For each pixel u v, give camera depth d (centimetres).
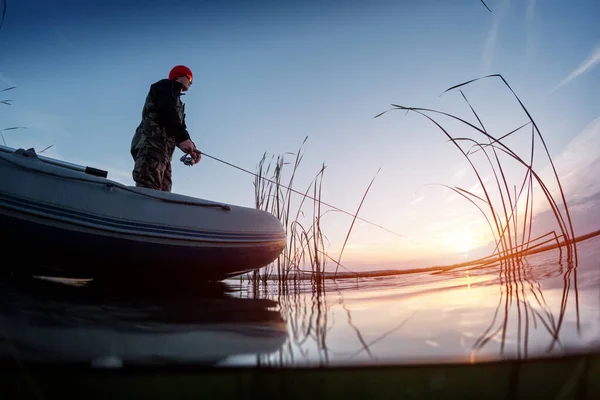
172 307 185
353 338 113
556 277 212
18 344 112
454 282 251
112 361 96
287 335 121
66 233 257
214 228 308
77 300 200
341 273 415
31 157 263
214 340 116
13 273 273
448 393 89
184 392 88
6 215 244
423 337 111
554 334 108
